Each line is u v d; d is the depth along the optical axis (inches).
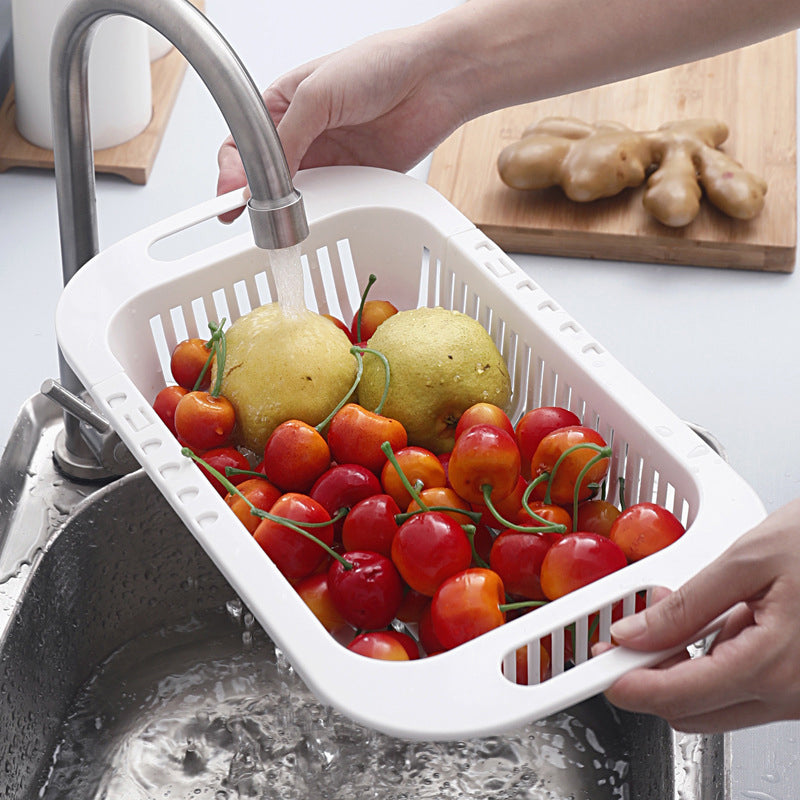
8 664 29.7
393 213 32.1
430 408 29.2
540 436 27.7
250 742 33.1
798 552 21.1
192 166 48.2
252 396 28.8
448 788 31.8
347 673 21.4
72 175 29.0
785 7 31.7
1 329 41.1
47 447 35.5
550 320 28.8
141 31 46.0
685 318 42.4
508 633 22.0
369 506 26.2
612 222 44.6
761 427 38.4
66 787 31.9
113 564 33.7
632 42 32.6
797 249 44.9
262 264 31.6
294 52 53.5
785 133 48.4
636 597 25.9
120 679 34.4
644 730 31.1
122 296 29.5
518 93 34.3
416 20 55.9
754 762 29.4
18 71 45.8
